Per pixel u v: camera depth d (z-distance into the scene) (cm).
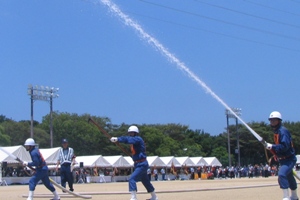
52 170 5597
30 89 7181
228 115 9406
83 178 5784
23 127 10131
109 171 7044
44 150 5597
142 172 1474
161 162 7275
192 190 2230
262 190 2248
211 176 7025
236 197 1756
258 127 11056
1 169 5078
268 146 1271
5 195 2219
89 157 6556
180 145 11662
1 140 8700
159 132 11206
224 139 11888
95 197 1894
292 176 1320
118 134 10675
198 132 13162
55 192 1686
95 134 10000
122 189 2717
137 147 1477
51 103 7525
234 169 7531
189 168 7900
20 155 5019
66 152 2264
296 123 11862
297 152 11706
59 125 9975
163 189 2380
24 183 5241
